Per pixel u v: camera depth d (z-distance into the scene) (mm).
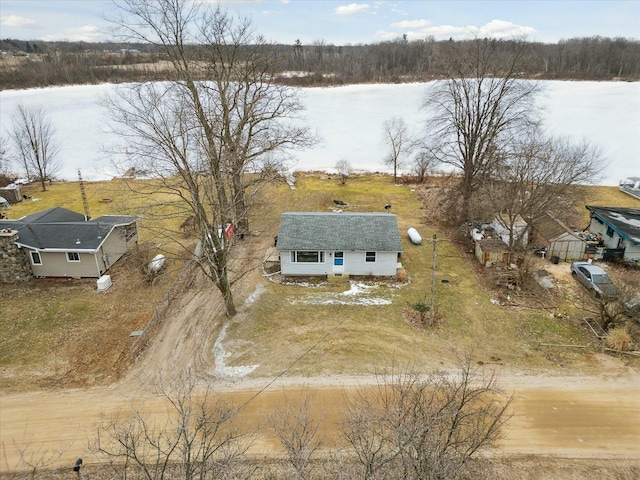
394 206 37812
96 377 17609
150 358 18734
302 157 55594
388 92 96312
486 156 31625
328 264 25219
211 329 20656
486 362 18484
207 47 25422
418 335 20203
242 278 25234
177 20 22641
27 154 48594
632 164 49125
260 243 30062
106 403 16203
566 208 28719
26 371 17828
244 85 31922
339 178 46562
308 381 17266
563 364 18422
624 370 18094
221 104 26016
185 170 20484
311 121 71312
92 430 15008
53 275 25062
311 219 25891
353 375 17578
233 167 25016
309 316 21625
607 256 27156
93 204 37219
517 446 14406
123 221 27156
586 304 22672
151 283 24484
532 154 26203
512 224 26250
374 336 20047
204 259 22250
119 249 27109
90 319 21422
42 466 13594
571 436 14844
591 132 61062
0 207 36094
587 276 24250
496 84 31828
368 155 56312
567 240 26906
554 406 16125
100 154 53938
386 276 25516
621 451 14320
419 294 23750
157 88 44500
